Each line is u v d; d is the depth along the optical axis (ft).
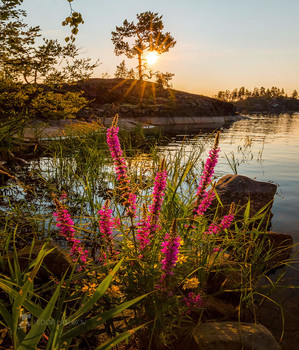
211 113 202.28
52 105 48.01
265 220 20.71
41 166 35.96
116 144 9.43
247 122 193.67
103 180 28.71
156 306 8.56
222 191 22.62
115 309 6.00
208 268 12.15
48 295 11.35
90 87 163.32
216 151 11.16
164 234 10.76
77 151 37.32
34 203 22.44
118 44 214.69
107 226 9.85
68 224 9.53
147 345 9.18
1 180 29.09
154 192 9.79
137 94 179.22
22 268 12.65
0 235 14.16
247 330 9.54
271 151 56.85
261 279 14.08
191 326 9.91
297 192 28.63
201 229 12.89
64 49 39.75
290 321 11.36
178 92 224.53
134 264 9.43
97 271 10.16
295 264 15.64
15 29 36.09
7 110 45.11
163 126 131.64
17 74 42.34
